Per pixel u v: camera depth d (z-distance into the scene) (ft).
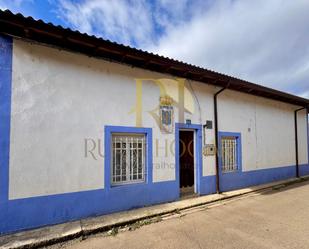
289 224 14.60
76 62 15.34
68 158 14.64
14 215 12.66
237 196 22.27
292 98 31.48
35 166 13.46
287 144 33.55
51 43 14.38
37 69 13.85
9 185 12.61
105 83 16.53
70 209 14.47
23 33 13.29
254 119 28.32
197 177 21.63
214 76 21.11
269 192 24.23
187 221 15.17
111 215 15.58
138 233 13.26
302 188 26.48
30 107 13.50
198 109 22.08
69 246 11.72
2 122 12.62
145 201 17.78
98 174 15.74
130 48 15.72
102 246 11.67
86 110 15.56
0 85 12.67
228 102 25.16
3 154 12.55
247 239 12.37
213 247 11.45
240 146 25.98
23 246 11.25
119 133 17.30
